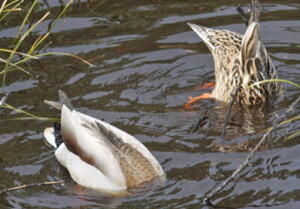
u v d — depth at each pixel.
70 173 13.63
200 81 16.41
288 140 13.88
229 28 17.72
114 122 14.76
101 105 15.30
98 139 13.45
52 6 18.64
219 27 17.77
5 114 15.07
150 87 16.03
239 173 12.95
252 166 13.13
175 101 15.61
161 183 12.98
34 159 13.81
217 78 16.34
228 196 12.40
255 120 14.93
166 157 13.64
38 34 17.52
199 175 13.02
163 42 17.33
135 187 13.06
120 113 15.05
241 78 15.91
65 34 17.56
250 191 12.48
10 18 18.14
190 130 14.49
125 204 12.63
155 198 12.64
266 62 15.91
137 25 17.88
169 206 12.34
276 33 17.62
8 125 14.73
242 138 14.14
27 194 12.88
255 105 15.78
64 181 13.45
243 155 13.51
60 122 14.65
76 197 12.94
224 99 16.08
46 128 14.40
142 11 18.42
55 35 17.52
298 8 18.38
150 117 14.95
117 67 16.52
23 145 14.18
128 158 13.27
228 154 13.57
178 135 14.33
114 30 17.70
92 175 13.28
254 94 15.78
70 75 16.25
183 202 12.38
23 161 13.74
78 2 18.75
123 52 17.00
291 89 16.05
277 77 16.20
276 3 18.66
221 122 14.90
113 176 13.17
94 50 17.05
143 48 17.14
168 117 14.97
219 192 12.50
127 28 17.77
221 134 14.33
